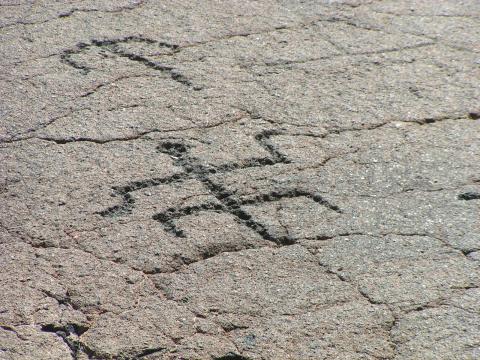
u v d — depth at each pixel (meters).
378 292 2.36
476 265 2.41
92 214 2.53
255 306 2.33
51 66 3.00
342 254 2.44
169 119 2.80
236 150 2.71
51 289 2.37
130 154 2.70
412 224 2.51
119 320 2.31
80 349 2.26
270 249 2.45
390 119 2.81
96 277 2.39
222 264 2.42
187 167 2.66
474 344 2.26
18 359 2.24
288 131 2.77
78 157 2.69
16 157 2.69
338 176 2.63
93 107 2.85
